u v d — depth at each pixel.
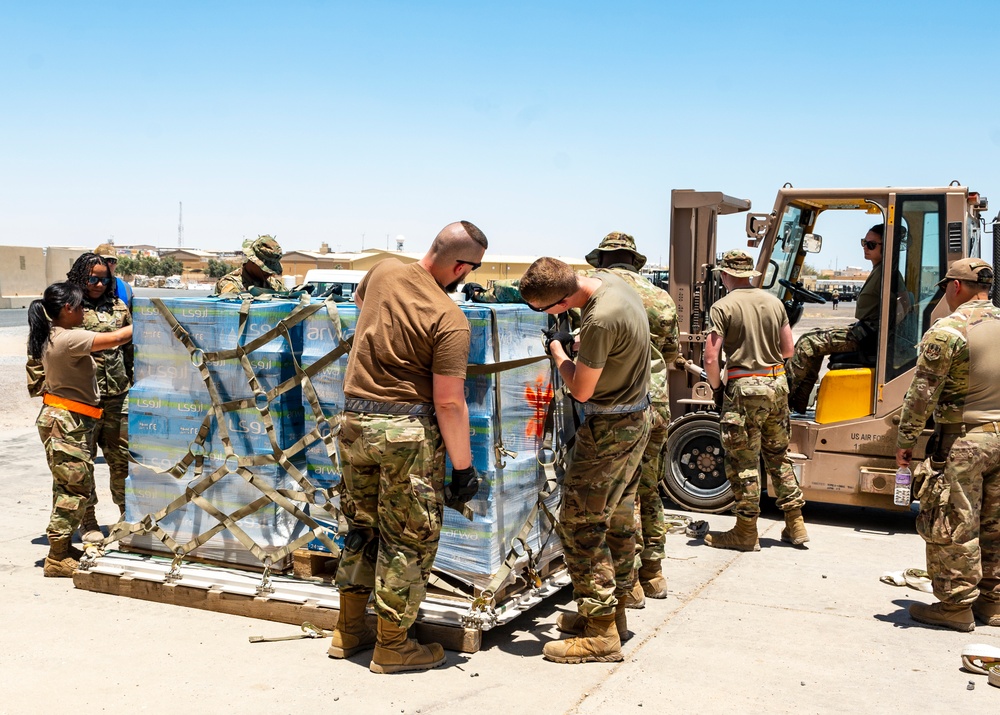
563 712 3.62
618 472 4.08
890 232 6.82
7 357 18.36
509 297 4.86
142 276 96.50
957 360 4.64
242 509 4.74
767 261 7.52
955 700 3.84
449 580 4.44
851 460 6.97
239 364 4.71
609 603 4.13
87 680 3.87
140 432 5.05
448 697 3.74
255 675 3.94
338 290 5.17
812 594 5.34
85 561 5.11
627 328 3.91
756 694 3.86
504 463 4.34
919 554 6.28
